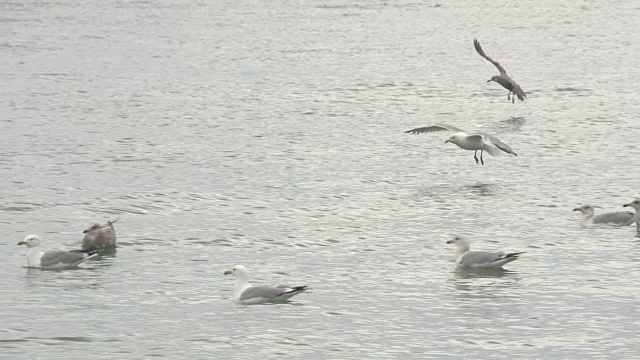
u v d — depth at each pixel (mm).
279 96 62875
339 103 60750
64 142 49000
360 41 90188
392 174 43531
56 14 109375
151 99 61531
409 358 23797
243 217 36500
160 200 38688
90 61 77062
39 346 24375
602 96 62938
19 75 69812
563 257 31609
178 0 124812
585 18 107812
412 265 31000
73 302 27438
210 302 27594
